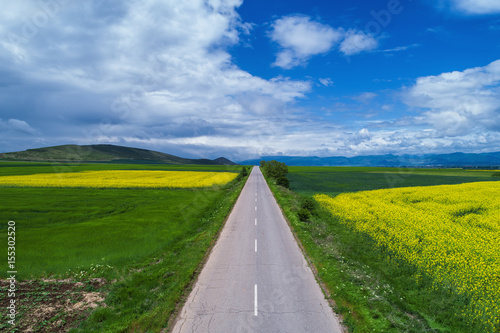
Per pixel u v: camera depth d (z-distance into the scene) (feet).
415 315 27.40
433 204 90.27
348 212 74.54
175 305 28.25
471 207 85.35
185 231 61.77
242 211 80.69
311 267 38.24
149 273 38.19
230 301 28.91
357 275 34.78
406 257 42.52
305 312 26.73
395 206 85.10
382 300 28.76
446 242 49.21
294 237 53.26
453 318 27.32
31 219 73.36
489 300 29.78
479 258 42.39
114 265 41.60
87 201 102.17
